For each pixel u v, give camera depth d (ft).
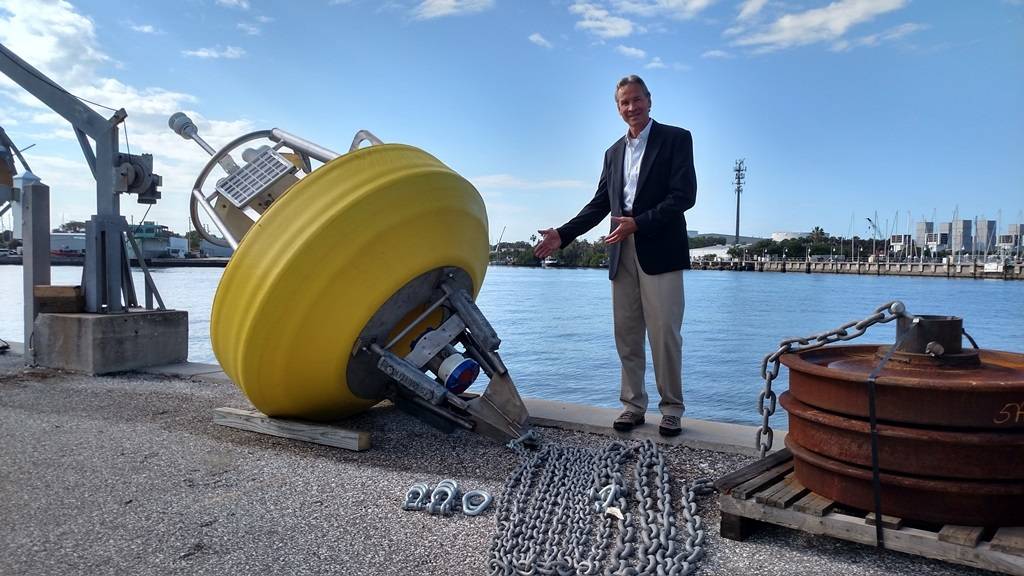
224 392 22.21
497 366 16.12
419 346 15.61
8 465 14.48
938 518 9.37
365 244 14.10
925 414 9.24
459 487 12.78
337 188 14.10
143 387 23.03
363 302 14.65
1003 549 8.66
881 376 9.41
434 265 15.40
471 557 10.12
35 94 26.30
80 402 20.66
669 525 10.89
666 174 15.55
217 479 13.61
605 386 42.11
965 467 9.16
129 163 26.94
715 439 15.26
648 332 15.64
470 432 16.96
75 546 10.49
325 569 9.73
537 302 121.19
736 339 69.10
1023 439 8.96
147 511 11.91
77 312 26.50
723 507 10.53
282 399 15.96
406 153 15.34
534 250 17.12
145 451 15.51
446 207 15.16
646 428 16.39
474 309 16.19
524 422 15.65
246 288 14.19
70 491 12.92
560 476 13.24
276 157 17.26
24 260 26.96
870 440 9.62
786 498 10.16
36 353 26.48
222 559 10.05
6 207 29.32
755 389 41.65
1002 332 81.76
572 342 63.46
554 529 10.82
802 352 11.76
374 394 16.88
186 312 28.09
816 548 10.22
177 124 19.57
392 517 11.66
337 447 15.76
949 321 10.12
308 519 11.56
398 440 16.42
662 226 15.02
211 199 18.33
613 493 12.07
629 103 15.61
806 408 10.54
